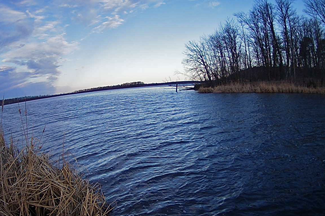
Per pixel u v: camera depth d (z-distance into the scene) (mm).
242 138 10156
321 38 35938
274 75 42969
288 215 4523
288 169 6652
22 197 3623
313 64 40156
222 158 7848
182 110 21297
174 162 7707
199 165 7324
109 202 5223
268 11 41469
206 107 21984
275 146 8781
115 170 7242
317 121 12391
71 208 3926
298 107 17406
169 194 5520
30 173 4016
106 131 13789
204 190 5648
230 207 4852
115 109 27219
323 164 6859
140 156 8516
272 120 13516
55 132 14914
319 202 4895
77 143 11242
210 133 11445
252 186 5746
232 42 43375
